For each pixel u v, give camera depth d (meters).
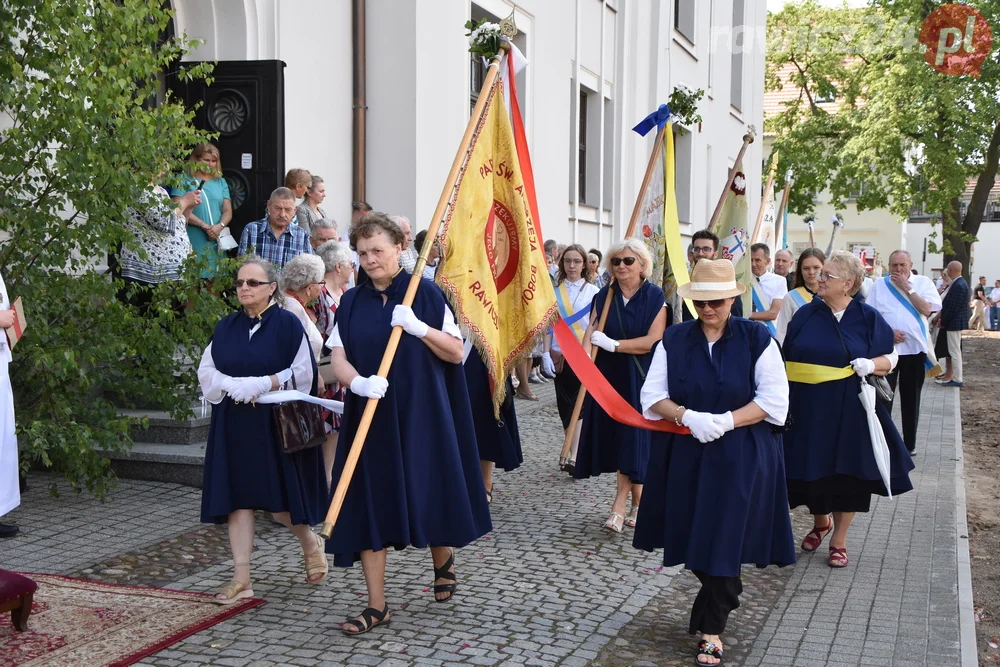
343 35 10.61
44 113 5.98
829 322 5.82
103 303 6.43
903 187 29.73
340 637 4.34
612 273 6.41
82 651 4.04
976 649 4.46
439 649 4.24
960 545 6.28
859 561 5.90
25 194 6.22
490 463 6.89
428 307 4.54
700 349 4.36
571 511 6.83
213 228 8.21
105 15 5.98
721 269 4.27
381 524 4.39
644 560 5.71
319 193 8.56
